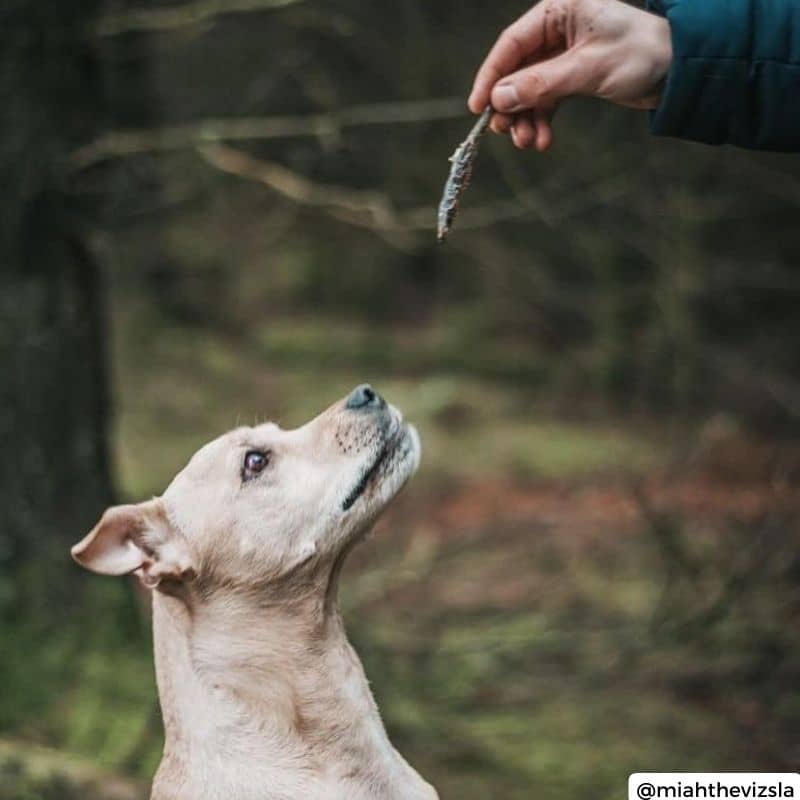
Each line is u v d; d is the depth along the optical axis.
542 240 5.02
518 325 5.62
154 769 2.59
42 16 2.85
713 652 2.96
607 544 3.62
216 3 3.00
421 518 4.00
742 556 3.10
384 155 4.64
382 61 4.33
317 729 1.94
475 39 4.15
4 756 2.48
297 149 4.09
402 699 2.86
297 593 1.96
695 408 4.66
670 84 1.65
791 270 4.54
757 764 2.65
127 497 3.98
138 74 3.77
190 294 5.92
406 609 3.28
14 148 2.86
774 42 1.64
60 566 2.87
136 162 3.19
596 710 2.84
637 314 4.91
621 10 1.69
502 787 2.62
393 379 5.35
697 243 4.32
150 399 5.11
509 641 3.05
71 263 2.93
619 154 3.97
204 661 1.95
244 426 2.04
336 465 2.00
